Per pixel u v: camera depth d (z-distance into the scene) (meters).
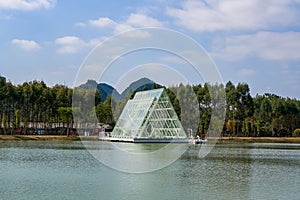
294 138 98.38
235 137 96.94
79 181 27.47
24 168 33.56
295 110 119.12
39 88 96.31
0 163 36.94
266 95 131.88
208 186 26.53
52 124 96.75
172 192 24.28
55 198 22.28
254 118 108.19
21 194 23.19
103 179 28.27
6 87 91.31
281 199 22.94
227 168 35.94
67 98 96.88
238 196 23.58
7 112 92.50
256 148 64.69
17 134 84.75
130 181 27.75
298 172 33.81
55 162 37.88
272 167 37.19
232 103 104.56
